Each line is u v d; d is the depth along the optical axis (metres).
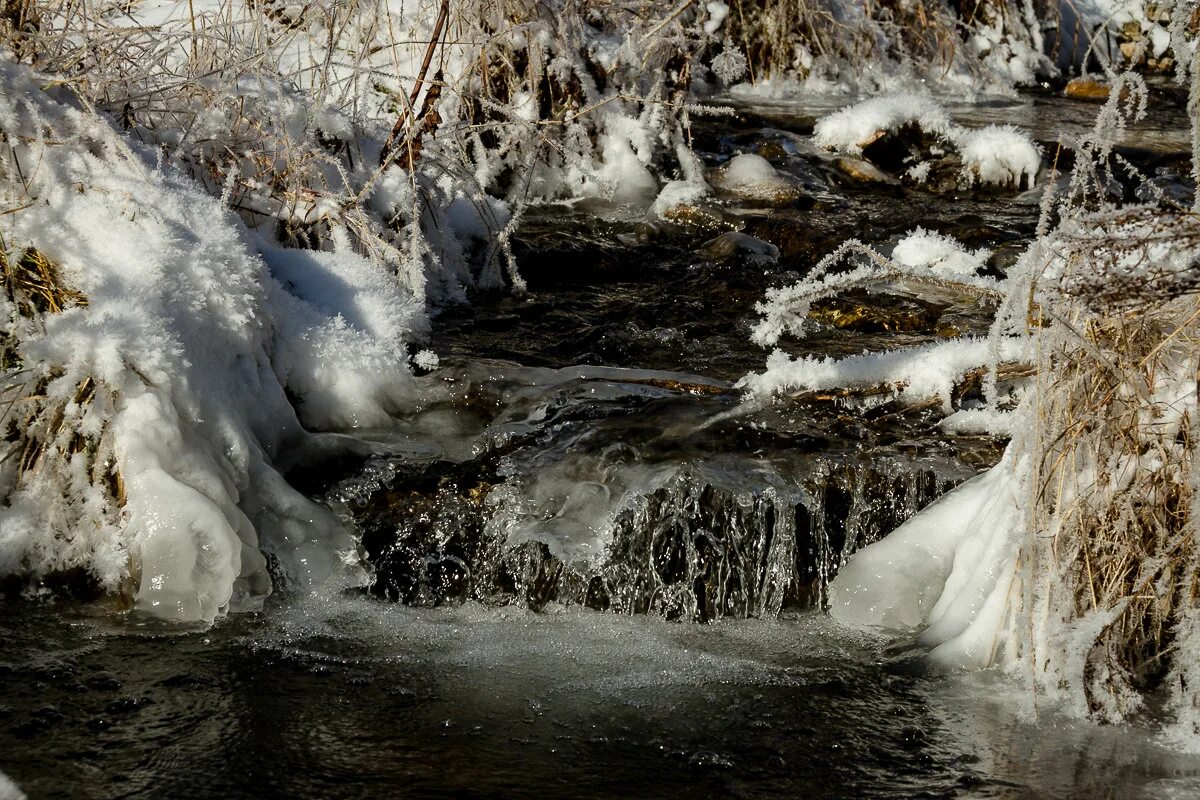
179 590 3.73
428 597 4.02
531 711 3.38
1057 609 3.46
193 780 3.02
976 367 4.58
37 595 3.80
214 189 5.26
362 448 4.43
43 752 3.08
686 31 8.34
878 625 3.90
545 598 4.02
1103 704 3.38
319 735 3.22
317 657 3.61
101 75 4.83
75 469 3.84
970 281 4.45
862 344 5.38
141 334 3.92
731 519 4.05
